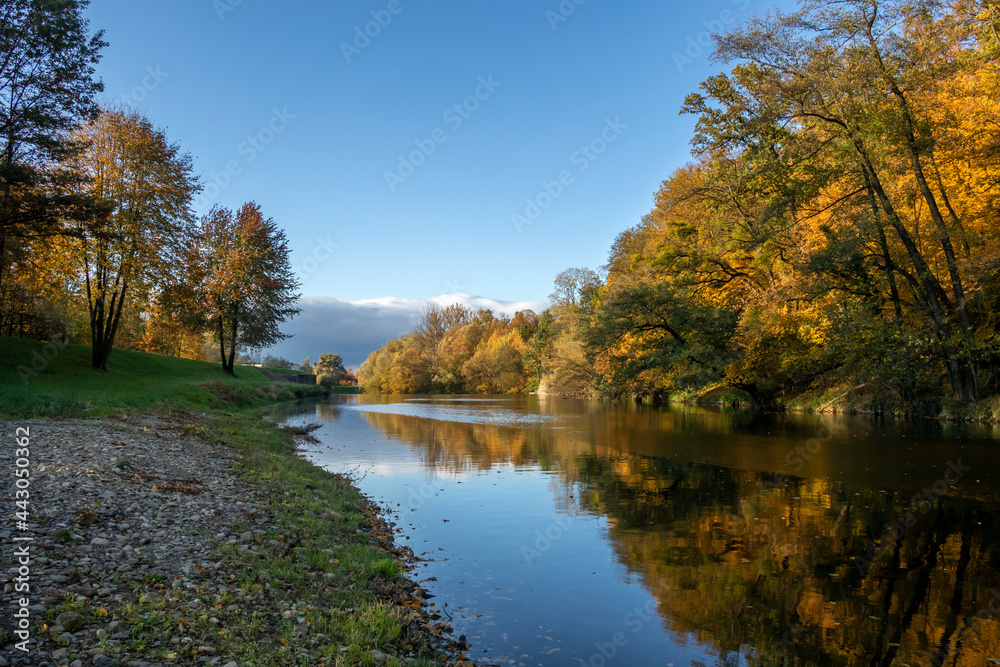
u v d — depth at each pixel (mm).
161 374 32469
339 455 18297
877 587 7160
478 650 5535
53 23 19688
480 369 95438
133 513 7215
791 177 23953
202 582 5633
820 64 21094
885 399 26734
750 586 7250
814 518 10305
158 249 27984
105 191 25984
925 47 19719
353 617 5543
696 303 32781
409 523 10227
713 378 31109
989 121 19766
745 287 32531
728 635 5922
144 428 13539
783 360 30281
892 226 22938
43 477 7887
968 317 23391
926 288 21953
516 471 15445
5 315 29453
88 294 27109
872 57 20484
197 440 14086
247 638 4672
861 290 24125
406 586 7066
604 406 47844
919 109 20594
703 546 8852
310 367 123312
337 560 7297
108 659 3904
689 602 6754
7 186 17672
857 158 22344
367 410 42625
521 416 35969
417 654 5195
